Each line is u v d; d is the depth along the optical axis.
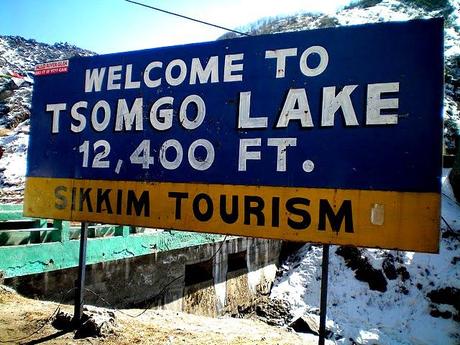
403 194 3.72
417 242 3.63
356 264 21.91
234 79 4.52
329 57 4.11
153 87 4.95
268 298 20.64
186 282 15.06
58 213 5.37
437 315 18.75
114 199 5.04
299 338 8.12
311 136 4.11
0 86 45.72
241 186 4.36
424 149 3.70
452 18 74.94
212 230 4.46
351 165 3.92
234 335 6.88
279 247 23.91
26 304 6.53
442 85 3.71
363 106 3.93
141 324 6.22
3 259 8.22
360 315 19.25
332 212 3.94
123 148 5.06
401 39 3.86
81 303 5.36
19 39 133.75
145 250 12.05
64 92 5.50
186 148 4.70
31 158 5.63
